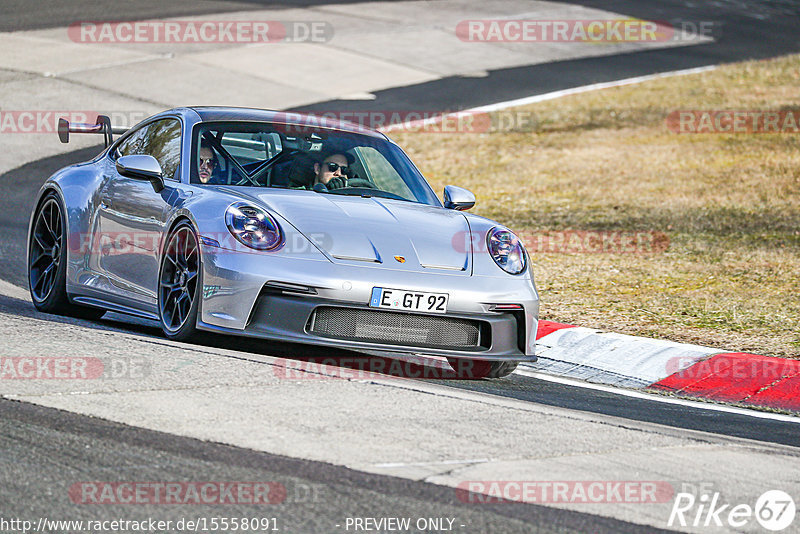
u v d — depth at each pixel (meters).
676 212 47.53
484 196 52.31
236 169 23.09
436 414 16.91
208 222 20.42
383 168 24.81
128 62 74.56
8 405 15.48
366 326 20.17
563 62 88.38
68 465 13.22
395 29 94.56
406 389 18.52
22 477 12.72
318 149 24.38
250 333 19.64
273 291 19.77
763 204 48.81
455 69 82.62
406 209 22.91
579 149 62.53
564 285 34.00
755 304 31.48
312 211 21.28
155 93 67.38
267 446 14.37
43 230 26.66
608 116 70.88
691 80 82.75
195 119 24.17
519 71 83.81
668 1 124.31
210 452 13.97
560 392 21.97
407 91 74.69
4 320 21.66
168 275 21.64
